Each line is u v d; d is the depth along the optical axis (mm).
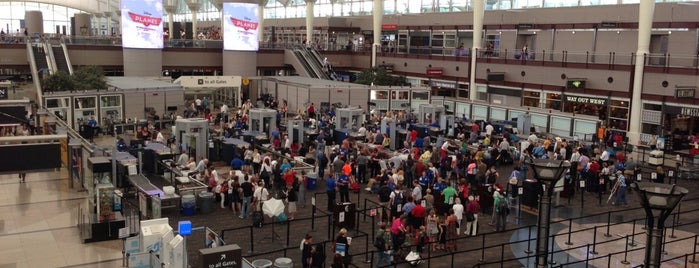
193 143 29625
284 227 19969
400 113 40281
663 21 38375
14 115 18266
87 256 17141
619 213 22844
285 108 42844
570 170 25078
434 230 17875
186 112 41219
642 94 37219
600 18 42344
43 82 43344
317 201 23391
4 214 20859
